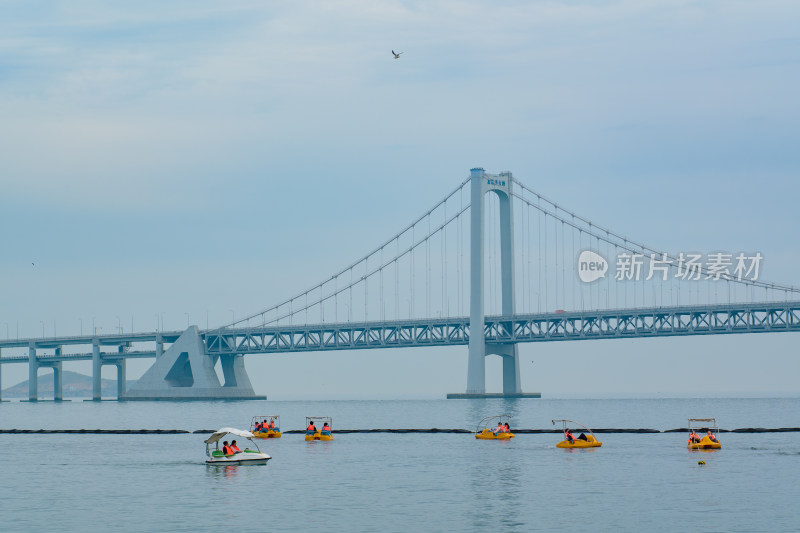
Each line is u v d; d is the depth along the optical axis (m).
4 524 70.25
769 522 69.25
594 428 158.62
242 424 186.12
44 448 128.38
